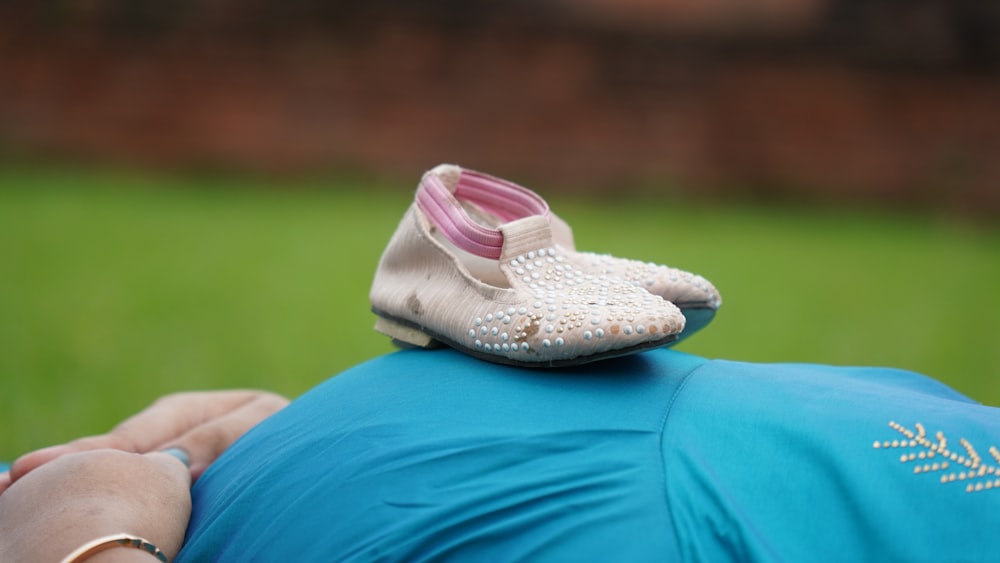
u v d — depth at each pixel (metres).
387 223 10.58
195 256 8.28
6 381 4.39
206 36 14.09
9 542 1.68
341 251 8.84
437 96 14.58
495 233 1.88
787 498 1.59
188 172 13.88
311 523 1.68
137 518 1.74
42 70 13.66
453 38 14.66
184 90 13.98
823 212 14.02
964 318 7.14
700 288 2.04
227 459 1.98
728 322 6.66
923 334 6.50
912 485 1.59
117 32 13.87
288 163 14.16
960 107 14.52
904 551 1.53
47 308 6.08
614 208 13.41
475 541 1.58
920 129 14.54
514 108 14.65
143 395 4.32
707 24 14.69
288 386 4.57
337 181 14.10
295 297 6.87
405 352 2.08
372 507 1.65
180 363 4.92
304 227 10.06
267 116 14.16
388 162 14.41
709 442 1.67
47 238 8.63
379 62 14.51
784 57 14.66
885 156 14.55
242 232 9.60
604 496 1.59
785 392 1.79
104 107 13.77
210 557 1.78
